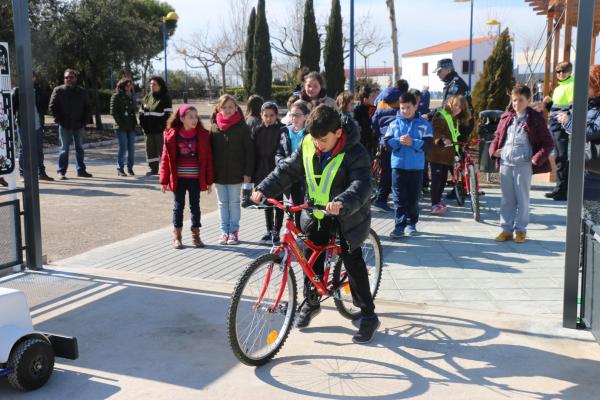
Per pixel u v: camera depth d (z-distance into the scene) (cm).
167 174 668
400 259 633
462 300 509
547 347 413
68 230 778
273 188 421
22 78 559
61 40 2103
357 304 428
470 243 696
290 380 372
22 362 347
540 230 755
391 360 397
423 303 500
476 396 350
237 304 372
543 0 1335
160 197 1017
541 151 659
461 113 868
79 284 549
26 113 564
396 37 1570
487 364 390
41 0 2052
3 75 535
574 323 442
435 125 846
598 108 440
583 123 410
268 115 662
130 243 707
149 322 462
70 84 1166
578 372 377
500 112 1009
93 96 2209
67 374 379
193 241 689
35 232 586
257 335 391
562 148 934
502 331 440
